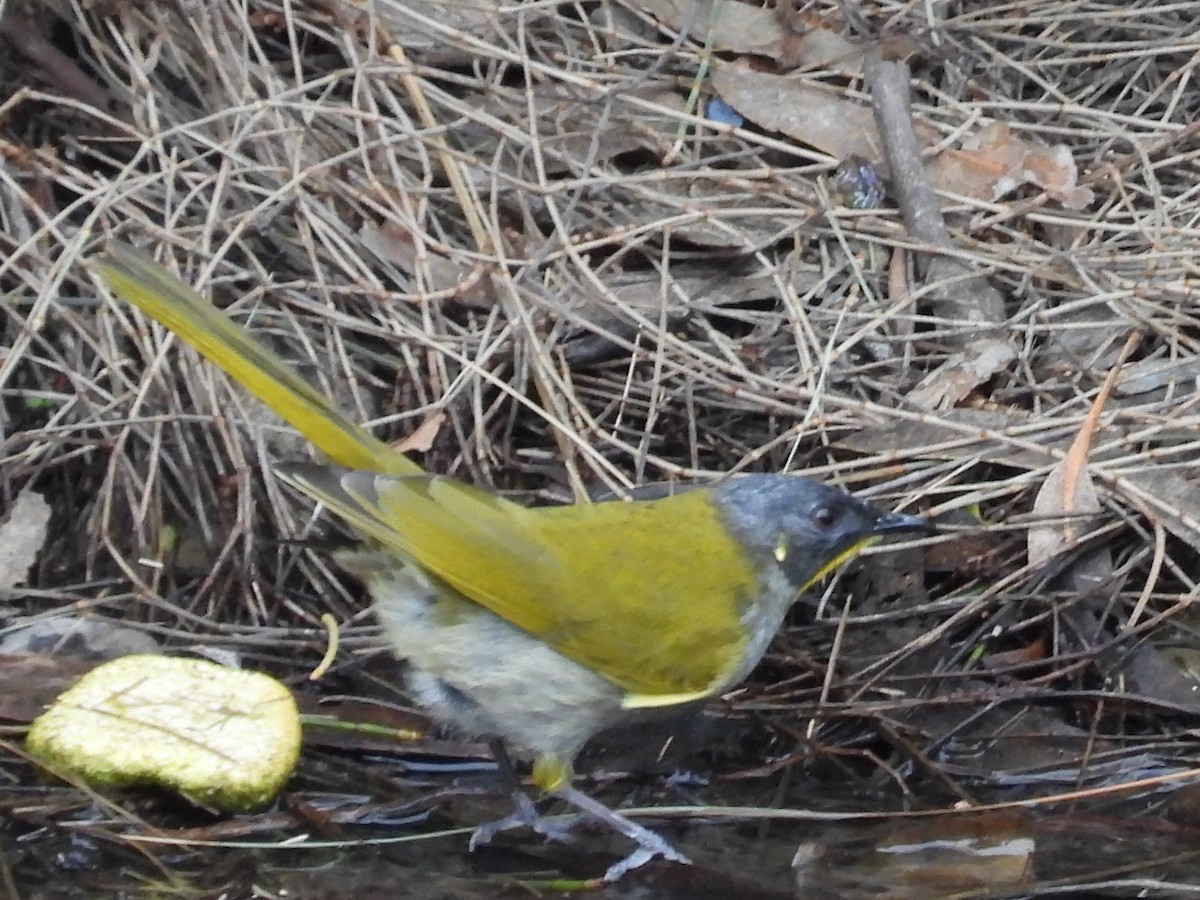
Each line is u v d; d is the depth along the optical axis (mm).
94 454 9672
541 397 9828
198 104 11062
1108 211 10930
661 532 7844
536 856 8008
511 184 10531
